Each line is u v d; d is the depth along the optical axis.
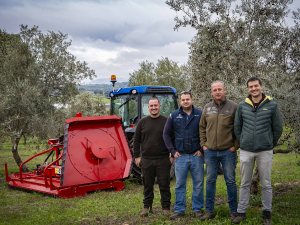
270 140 3.31
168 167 4.14
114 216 4.17
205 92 4.50
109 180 5.98
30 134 8.51
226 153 3.63
